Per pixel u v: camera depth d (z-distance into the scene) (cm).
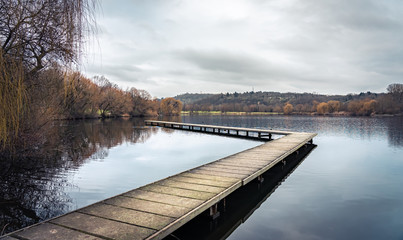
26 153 977
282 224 507
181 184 584
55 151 1310
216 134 2438
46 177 834
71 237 337
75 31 499
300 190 725
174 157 1241
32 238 332
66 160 1105
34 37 537
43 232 350
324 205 607
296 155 1298
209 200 478
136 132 2431
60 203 608
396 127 3052
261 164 810
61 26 511
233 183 591
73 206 589
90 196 661
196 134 2394
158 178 845
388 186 759
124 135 2127
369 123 3766
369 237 451
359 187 751
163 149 1483
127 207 443
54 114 1042
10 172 883
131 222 383
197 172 700
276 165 1053
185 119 5491
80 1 492
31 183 765
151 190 538
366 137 2106
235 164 809
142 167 1010
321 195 681
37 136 1002
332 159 1206
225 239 447
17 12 496
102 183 780
